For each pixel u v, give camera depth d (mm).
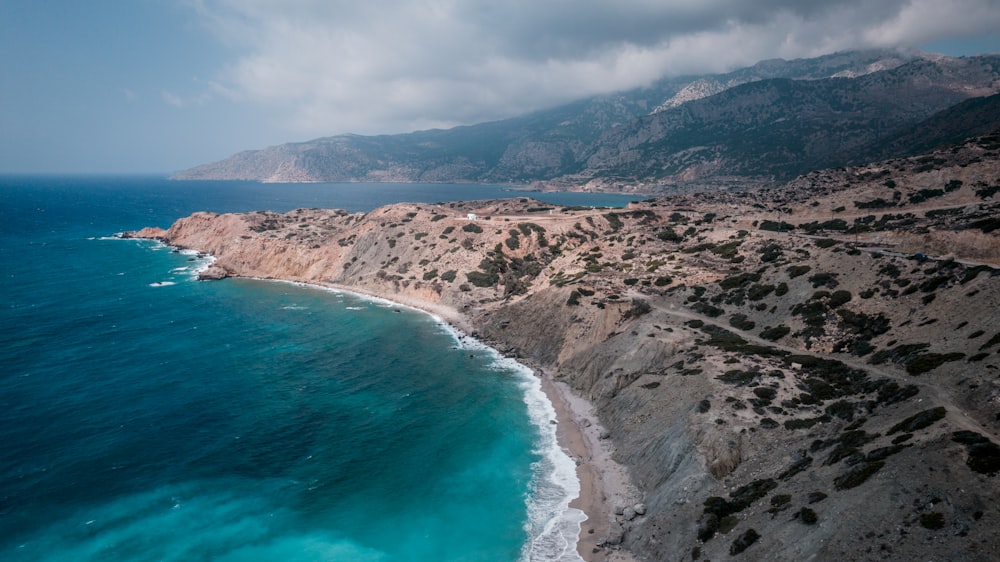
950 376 48969
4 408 73500
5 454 62500
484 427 73312
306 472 61969
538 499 57562
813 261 85812
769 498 45438
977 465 36094
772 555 39719
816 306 74625
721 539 44312
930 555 32688
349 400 80875
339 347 104500
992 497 33688
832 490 41750
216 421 72750
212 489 58000
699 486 50750
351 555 49031
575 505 56375
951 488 35594
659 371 73812
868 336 66000
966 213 97125
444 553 49469
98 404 75938
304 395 82125
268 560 48031
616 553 49000
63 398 77250
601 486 59250
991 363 46625
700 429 56250
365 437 70000
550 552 49469
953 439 39000
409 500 57281
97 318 116938
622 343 84812
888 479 38781
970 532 32562
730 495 48688
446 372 93000
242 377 87938
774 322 77875
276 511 54906
